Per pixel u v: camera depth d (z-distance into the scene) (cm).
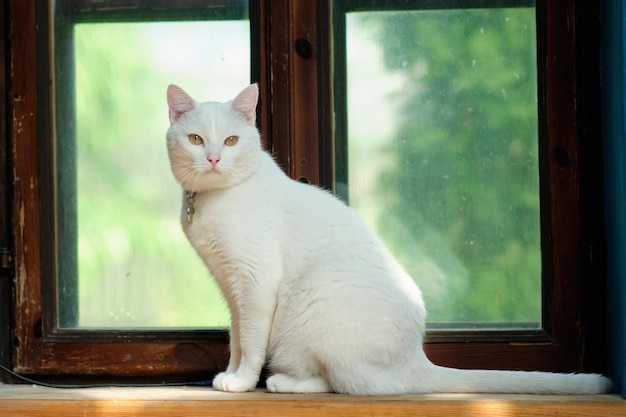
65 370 235
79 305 241
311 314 203
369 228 222
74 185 242
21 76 237
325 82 234
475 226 237
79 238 242
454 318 237
